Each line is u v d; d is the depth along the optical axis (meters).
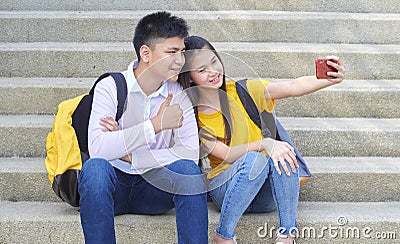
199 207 2.76
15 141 3.71
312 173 3.48
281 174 2.99
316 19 4.52
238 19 4.51
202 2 4.76
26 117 3.89
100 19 4.46
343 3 4.78
